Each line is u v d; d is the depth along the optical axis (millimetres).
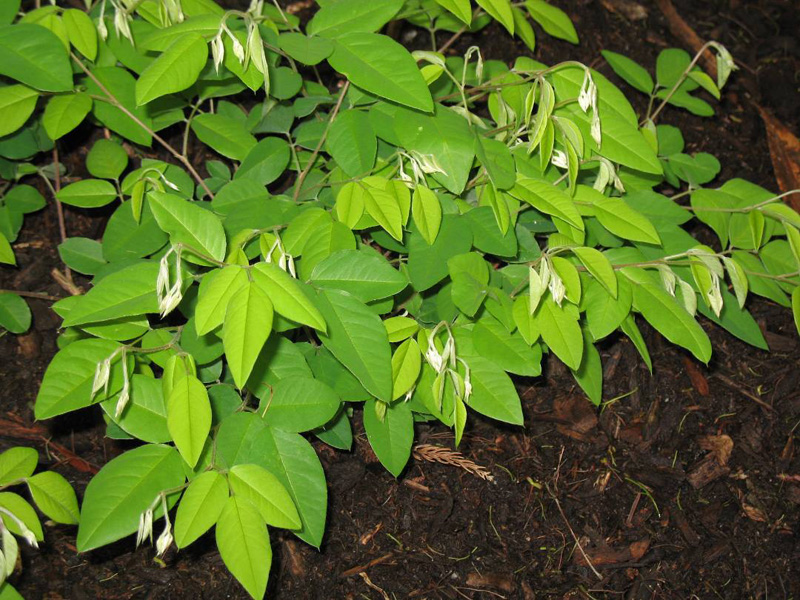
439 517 588
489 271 488
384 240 515
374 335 432
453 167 483
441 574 568
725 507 613
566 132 476
